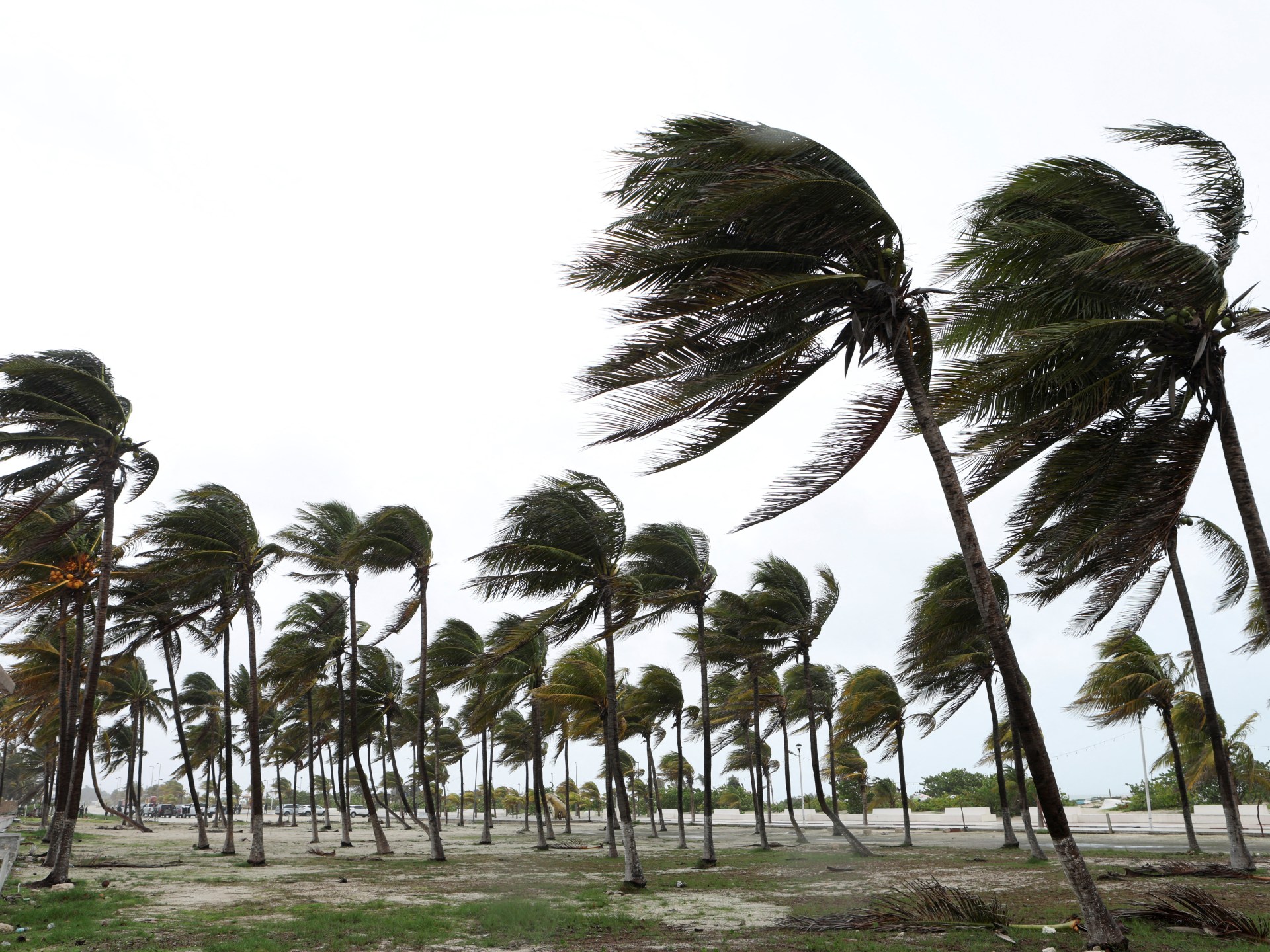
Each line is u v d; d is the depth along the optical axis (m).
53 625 31.23
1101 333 11.73
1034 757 10.95
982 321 12.05
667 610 27.77
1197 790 58.88
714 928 13.83
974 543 11.37
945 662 29.83
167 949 11.89
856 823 62.53
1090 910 10.52
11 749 58.50
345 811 41.78
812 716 31.47
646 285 12.29
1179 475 12.56
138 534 27.08
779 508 13.11
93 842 40.59
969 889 18.11
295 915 15.55
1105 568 14.59
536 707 41.25
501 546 22.52
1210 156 11.81
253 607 29.66
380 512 29.91
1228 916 11.30
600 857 33.69
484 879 23.50
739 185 10.96
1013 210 12.18
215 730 65.50
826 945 11.82
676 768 76.12
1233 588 20.58
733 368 12.75
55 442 21.70
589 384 11.86
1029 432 12.70
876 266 12.64
